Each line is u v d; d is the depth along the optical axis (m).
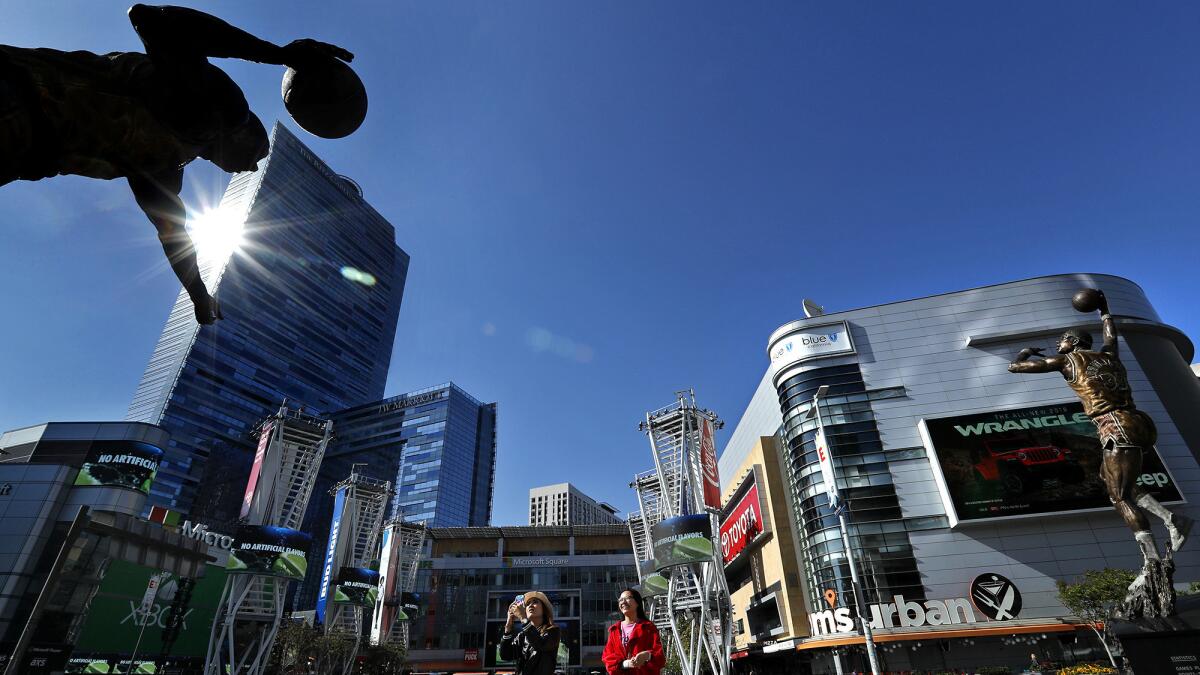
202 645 45.16
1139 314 54.81
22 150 2.12
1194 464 46.00
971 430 51.00
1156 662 8.47
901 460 52.41
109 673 38.97
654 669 5.68
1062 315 54.75
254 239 154.50
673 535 36.19
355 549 63.78
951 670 43.50
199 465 118.69
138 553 31.69
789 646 53.56
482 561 93.31
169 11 2.32
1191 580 41.81
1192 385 50.78
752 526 66.12
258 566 38.47
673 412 41.19
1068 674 33.66
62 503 45.19
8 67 1.98
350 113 2.76
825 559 51.19
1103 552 45.03
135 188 2.56
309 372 158.38
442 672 82.94
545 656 5.30
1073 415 49.38
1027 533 46.84
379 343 192.88
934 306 59.12
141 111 2.30
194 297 2.73
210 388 128.25
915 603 45.88
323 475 151.12
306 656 52.28
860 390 56.62
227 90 2.48
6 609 39.31
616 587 90.88
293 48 2.60
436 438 160.12
